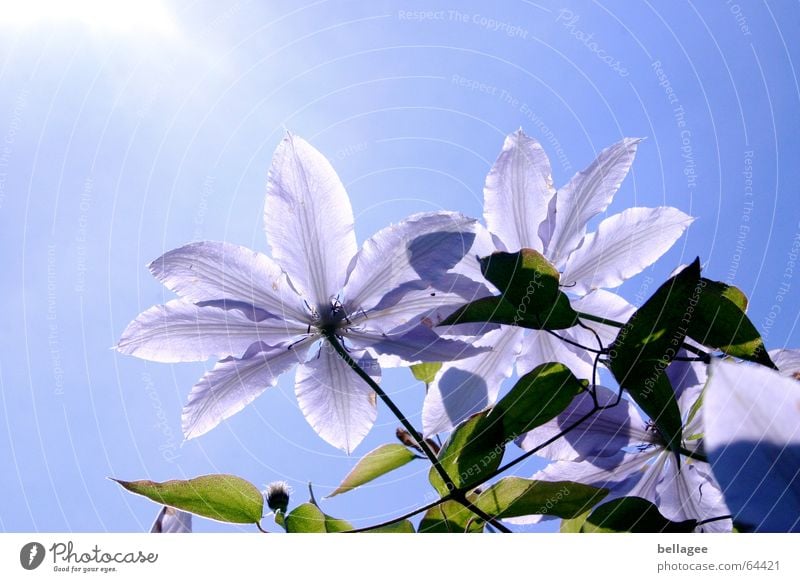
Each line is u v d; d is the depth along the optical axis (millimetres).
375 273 504
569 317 464
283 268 506
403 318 508
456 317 466
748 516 321
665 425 448
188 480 466
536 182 527
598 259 531
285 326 510
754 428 331
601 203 530
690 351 471
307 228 504
